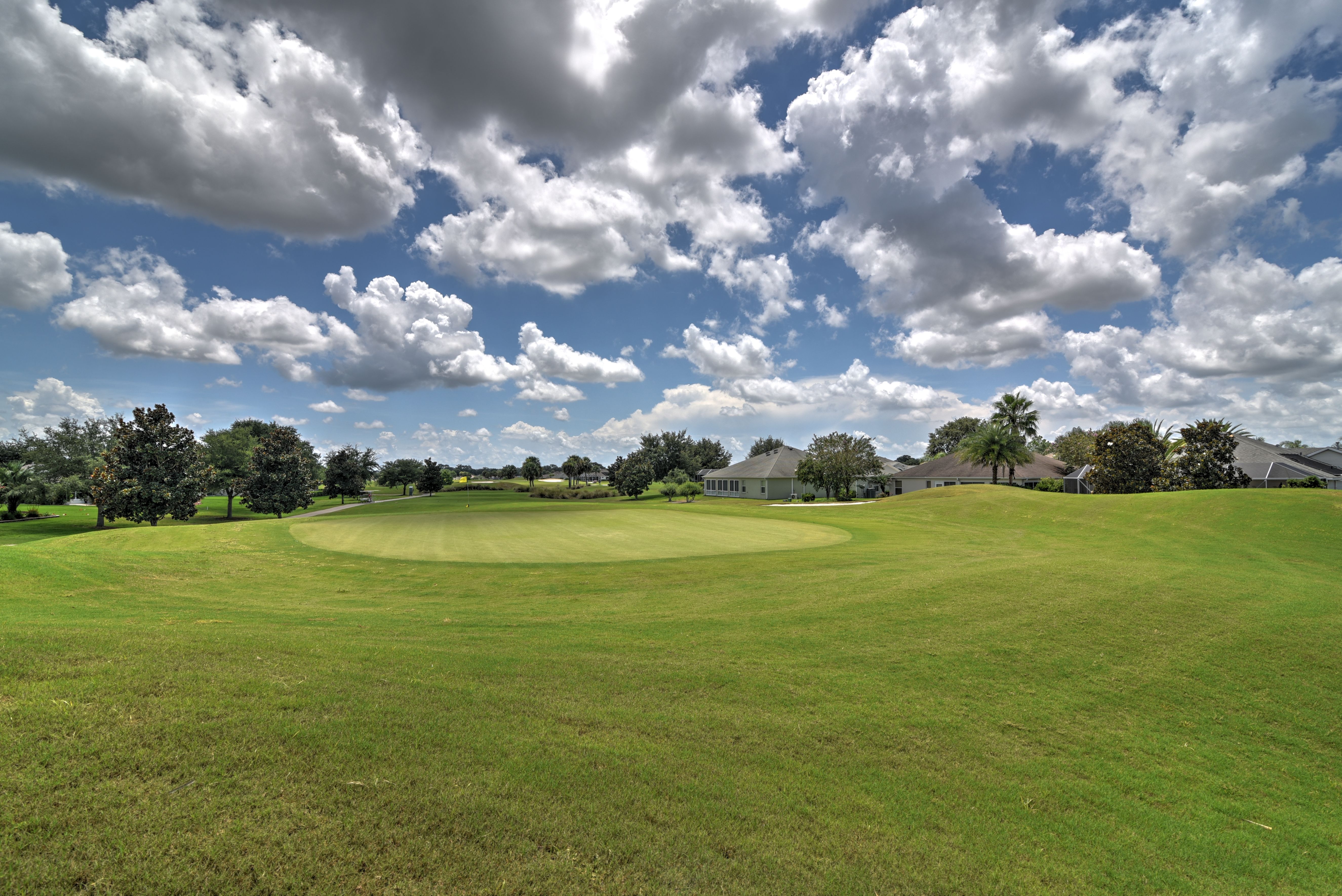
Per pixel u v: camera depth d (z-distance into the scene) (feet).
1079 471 186.39
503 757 17.28
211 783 13.97
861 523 106.42
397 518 116.78
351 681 21.48
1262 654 31.17
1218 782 20.61
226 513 207.72
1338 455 177.58
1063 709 25.13
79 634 23.29
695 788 16.88
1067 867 15.42
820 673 27.73
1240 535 81.71
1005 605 38.91
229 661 21.88
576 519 112.78
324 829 13.03
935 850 15.38
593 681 24.99
